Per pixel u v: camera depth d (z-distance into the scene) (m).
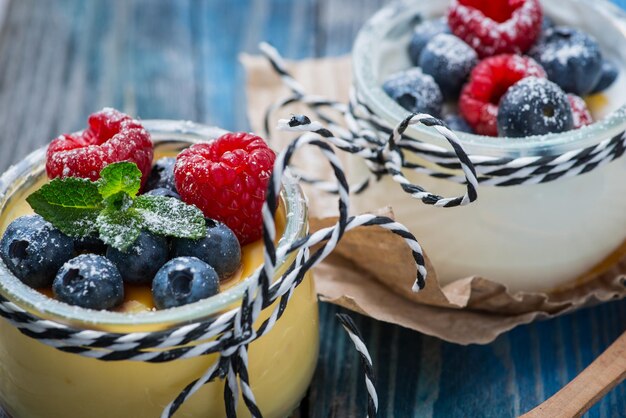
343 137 0.41
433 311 0.41
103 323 0.33
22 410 0.36
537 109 0.39
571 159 0.38
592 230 0.40
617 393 0.39
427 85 0.41
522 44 0.42
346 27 0.54
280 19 0.54
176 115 0.49
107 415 0.35
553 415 0.37
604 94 0.42
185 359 0.34
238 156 0.36
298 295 0.36
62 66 0.51
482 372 0.40
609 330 0.41
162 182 0.37
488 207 0.39
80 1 0.55
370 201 0.41
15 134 0.48
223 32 0.53
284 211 0.37
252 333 0.34
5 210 0.37
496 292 0.40
